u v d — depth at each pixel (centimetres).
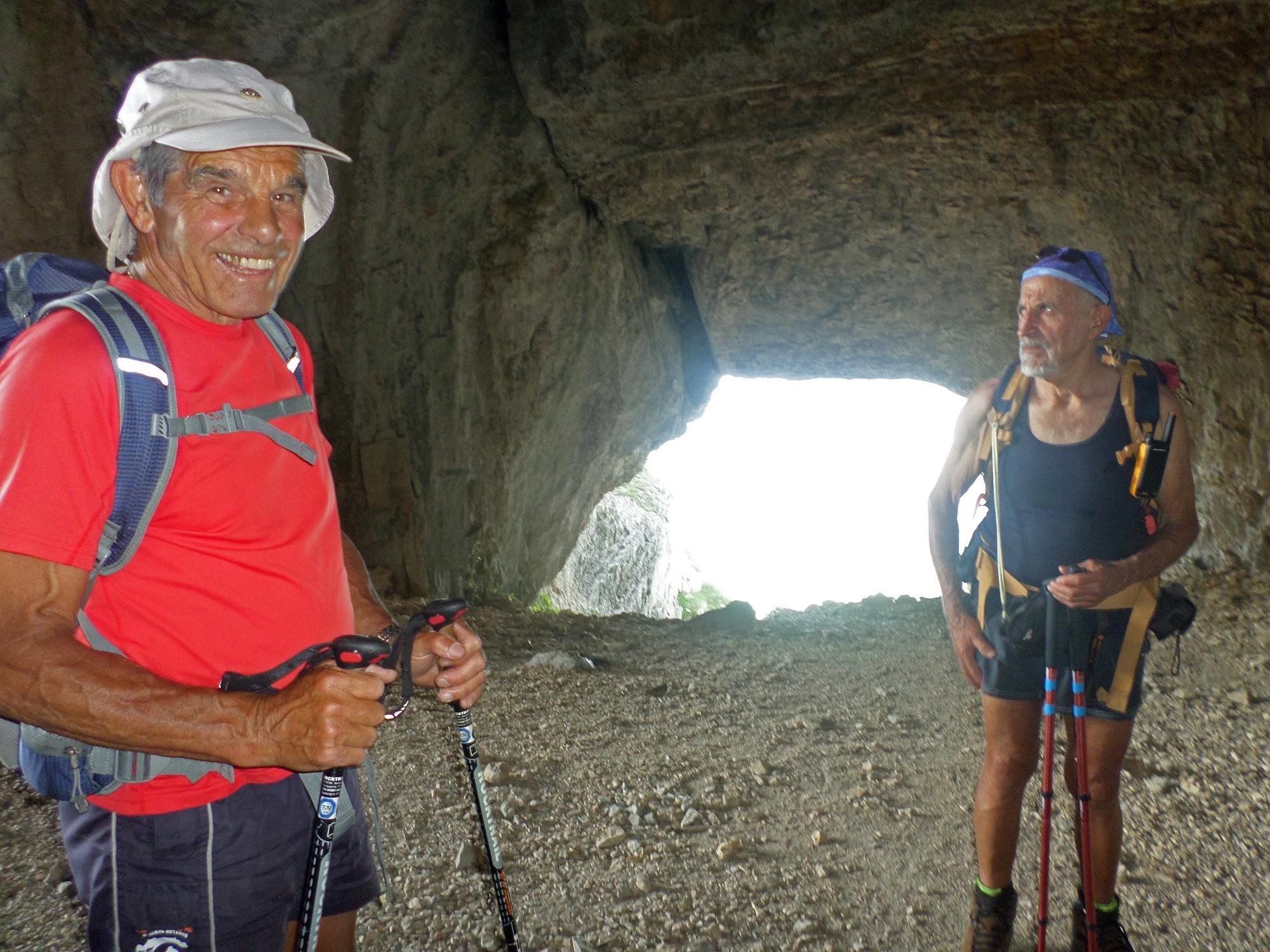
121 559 143
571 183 943
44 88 600
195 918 150
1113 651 247
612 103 814
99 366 137
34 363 135
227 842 151
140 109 150
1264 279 729
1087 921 232
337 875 175
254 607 152
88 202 627
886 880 329
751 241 1043
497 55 826
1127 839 343
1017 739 257
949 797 392
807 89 805
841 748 447
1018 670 253
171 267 152
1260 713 453
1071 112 793
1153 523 246
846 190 947
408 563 820
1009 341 1030
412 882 318
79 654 131
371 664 147
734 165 912
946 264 996
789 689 545
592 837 356
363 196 757
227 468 148
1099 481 244
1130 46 716
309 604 161
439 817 366
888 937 296
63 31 598
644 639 684
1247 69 702
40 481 131
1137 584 246
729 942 293
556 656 588
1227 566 753
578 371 1055
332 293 771
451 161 822
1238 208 735
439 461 868
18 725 152
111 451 138
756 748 448
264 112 153
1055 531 248
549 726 471
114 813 148
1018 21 704
